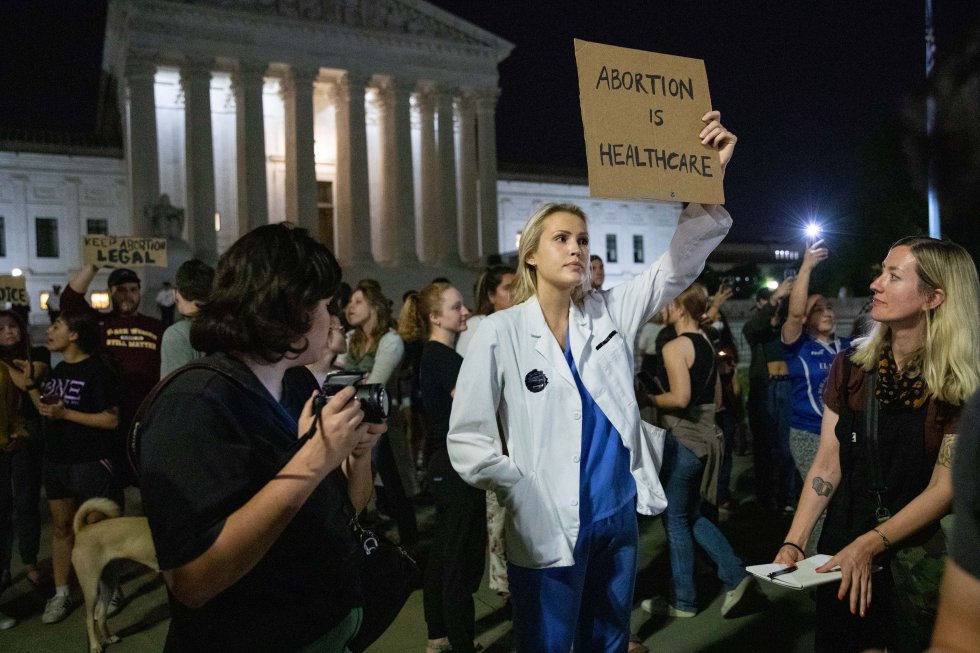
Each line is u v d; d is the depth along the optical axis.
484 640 4.52
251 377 1.90
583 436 2.89
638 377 5.17
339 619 1.95
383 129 41.31
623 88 2.82
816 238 5.38
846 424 2.94
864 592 2.54
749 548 5.95
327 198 43.62
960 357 2.60
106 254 8.65
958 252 2.68
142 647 4.63
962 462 1.10
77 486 5.20
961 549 1.09
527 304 3.03
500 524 5.05
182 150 39.84
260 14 35.97
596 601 2.95
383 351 6.10
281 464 1.77
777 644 4.29
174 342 4.72
